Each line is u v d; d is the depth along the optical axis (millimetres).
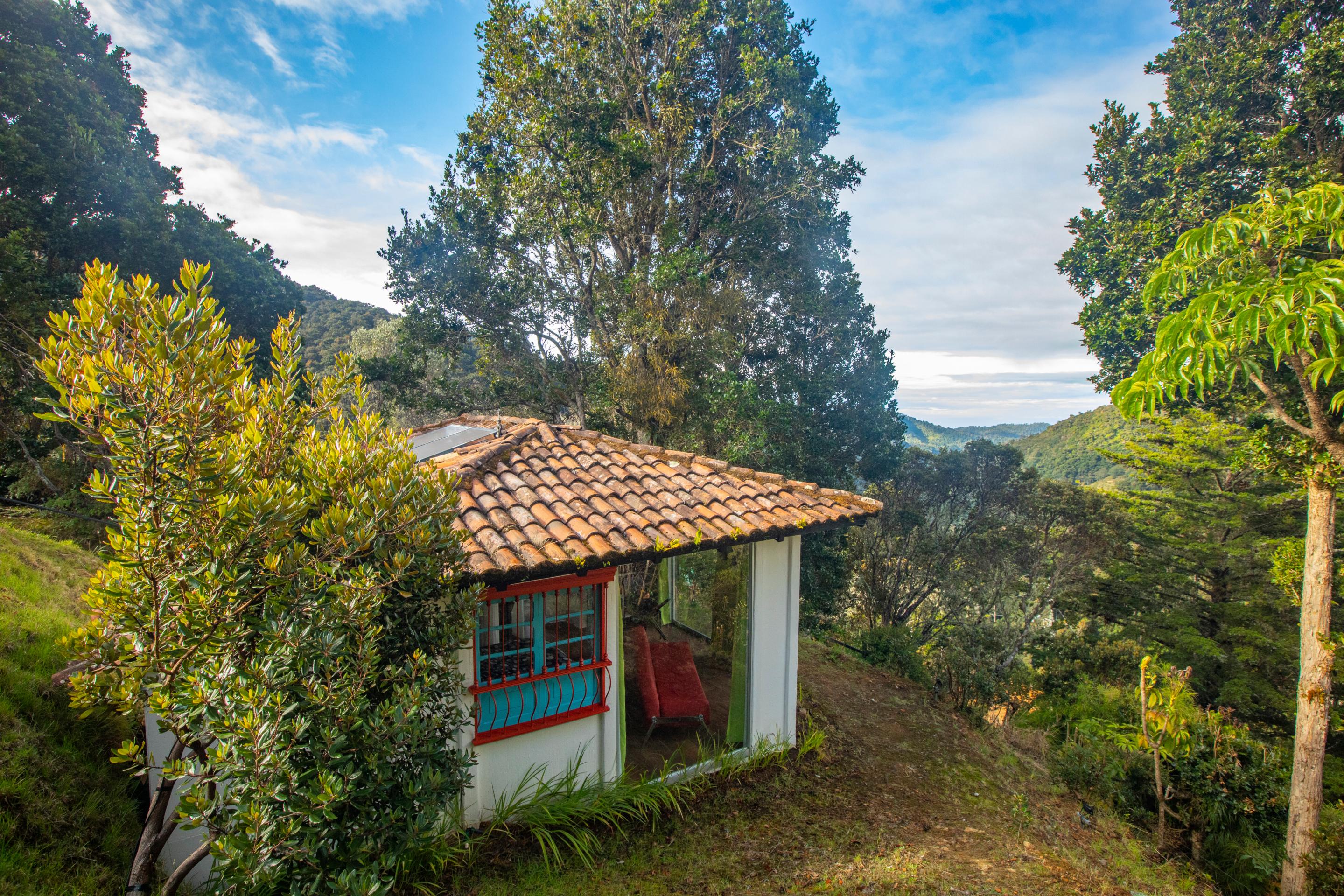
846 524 7352
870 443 18797
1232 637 20438
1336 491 8094
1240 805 8062
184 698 3223
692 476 7707
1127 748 9367
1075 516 25062
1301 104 12461
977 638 17812
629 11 16219
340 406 4691
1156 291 6730
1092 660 20578
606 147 14773
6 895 3555
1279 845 8148
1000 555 24453
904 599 25734
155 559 3227
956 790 7887
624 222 16656
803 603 16578
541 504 6258
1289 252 6316
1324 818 9148
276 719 3250
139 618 3311
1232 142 12742
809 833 6207
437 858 4891
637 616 10242
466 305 16609
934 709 11156
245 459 3686
